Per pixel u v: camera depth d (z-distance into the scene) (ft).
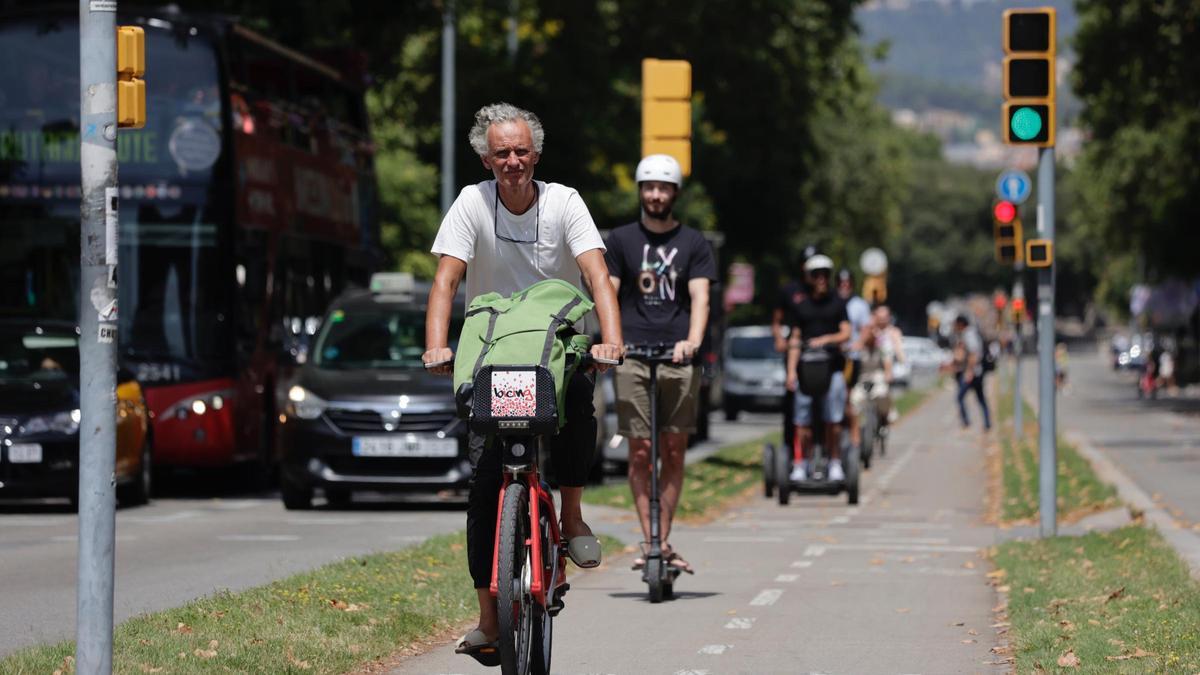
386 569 88.63
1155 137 419.74
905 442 276.62
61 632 73.92
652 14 335.88
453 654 68.90
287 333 176.14
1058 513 136.36
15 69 162.30
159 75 160.86
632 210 352.28
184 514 139.44
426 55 330.13
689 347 84.99
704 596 88.38
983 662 67.41
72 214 161.07
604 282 59.06
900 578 96.58
